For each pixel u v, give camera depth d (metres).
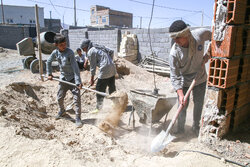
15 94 4.36
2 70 9.88
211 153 2.79
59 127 4.05
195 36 3.29
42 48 9.52
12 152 2.42
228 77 2.81
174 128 4.17
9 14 41.84
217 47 2.80
